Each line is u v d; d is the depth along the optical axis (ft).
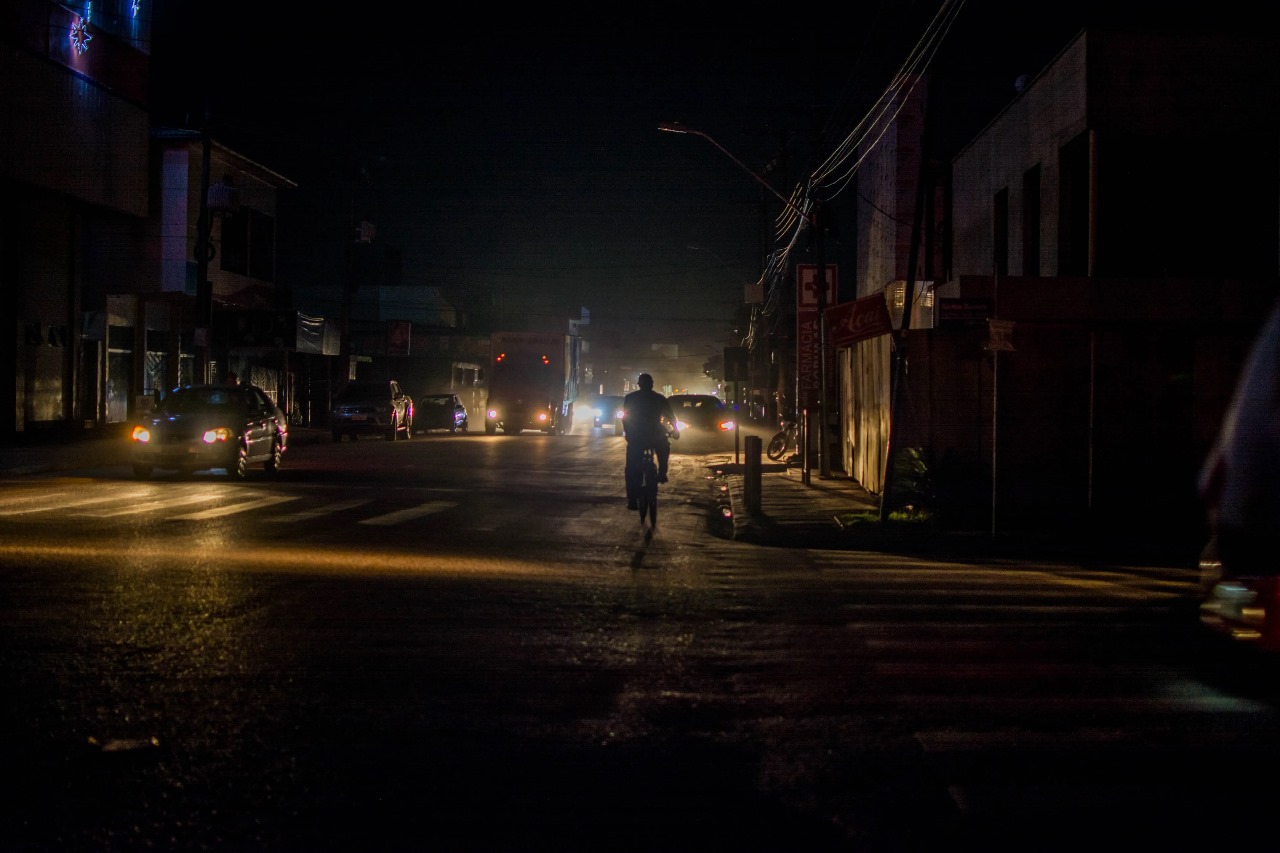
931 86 52.42
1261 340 17.69
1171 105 64.34
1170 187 67.56
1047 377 57.67
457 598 31.81
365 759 17.80
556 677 23.11
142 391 126.62
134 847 14.28
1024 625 29.66
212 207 118.01
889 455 55.47
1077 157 68.23
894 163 102.12
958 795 16.47
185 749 18.12
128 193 113.50
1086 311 57.47
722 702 21.40
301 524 48.70
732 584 36.73
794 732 19.53
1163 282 57.06
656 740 18.98
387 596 31.76
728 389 217.36
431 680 22.66
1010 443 57.82
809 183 83.35
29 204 105.09
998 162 80.33
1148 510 56.54
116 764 17.38
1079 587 37.22
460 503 61.00
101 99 108.27
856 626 29.30
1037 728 19.88
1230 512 17.40
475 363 257.96
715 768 17.60
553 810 15.74
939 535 52.65
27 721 19.45
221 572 34.94
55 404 109.81
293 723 19.60
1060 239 68.39
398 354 189.16
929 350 59.00
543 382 152.25
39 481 68.59
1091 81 64.18
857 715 20.61
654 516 52.75
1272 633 16.98
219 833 14.76
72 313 111.14
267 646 25.23
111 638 25.59
